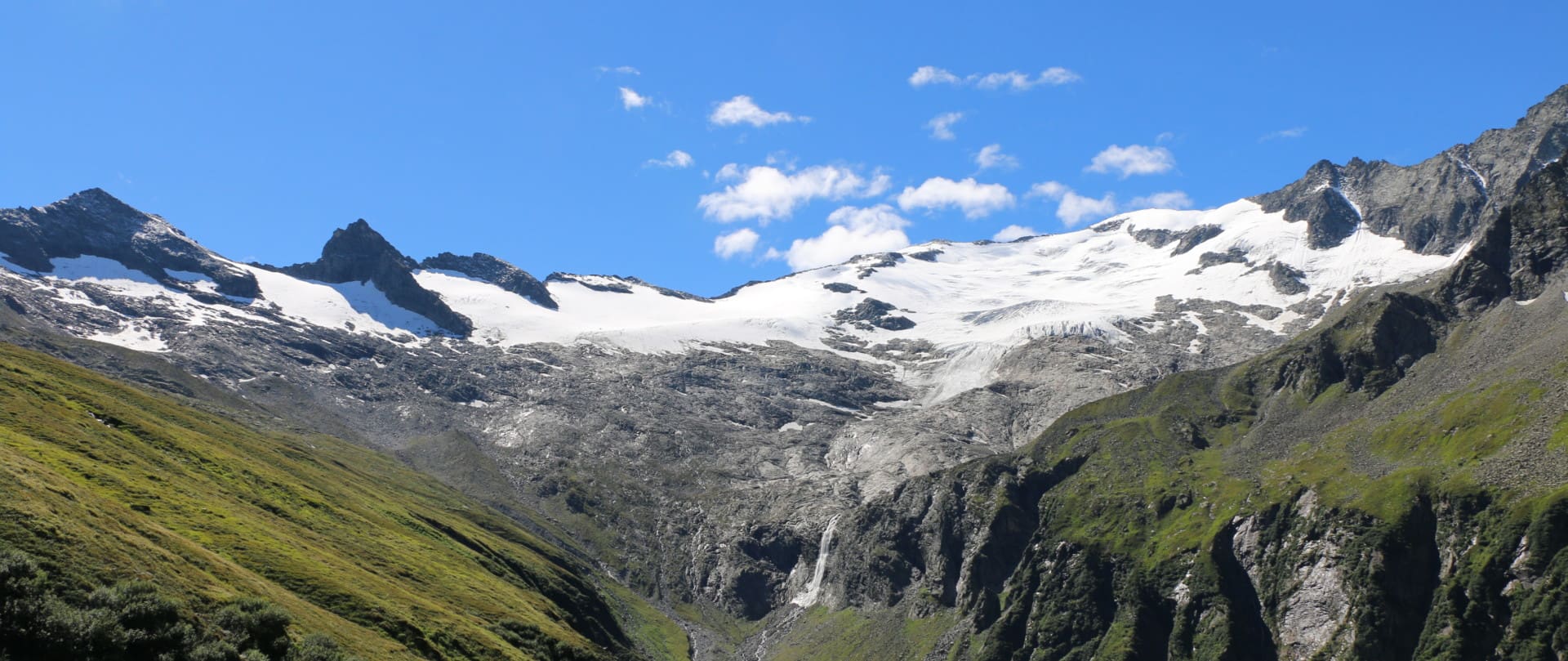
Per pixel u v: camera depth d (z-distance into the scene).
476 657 172.12
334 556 189.62
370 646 146.62
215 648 113.56
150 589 114.31
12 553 105.44
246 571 147.88
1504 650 198.00
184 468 195.75
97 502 138.00
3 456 134.88
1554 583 197.75
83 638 102.44
